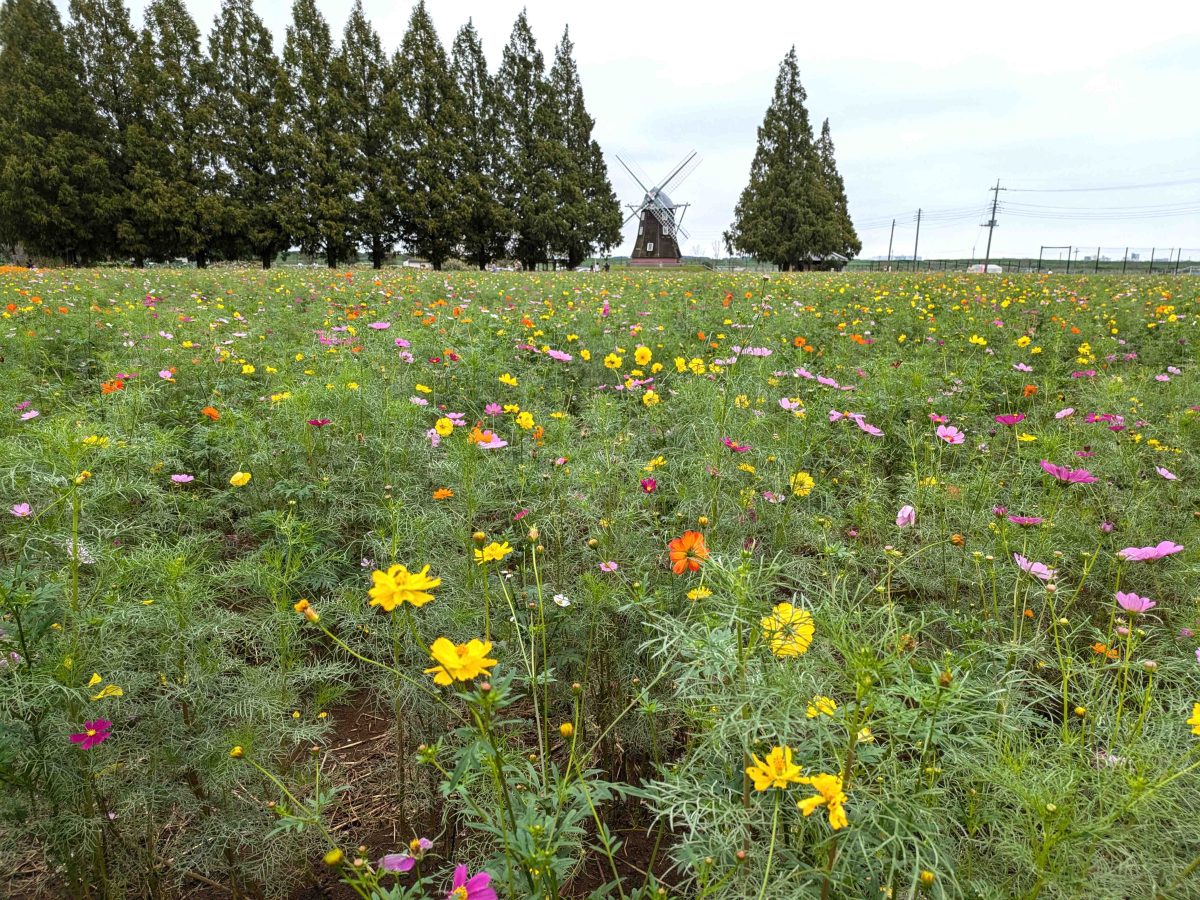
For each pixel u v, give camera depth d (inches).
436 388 187.0
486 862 56.7
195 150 1282.0
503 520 121.0
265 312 315.9
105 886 63.3
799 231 1737.2
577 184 1589.6
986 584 97.7
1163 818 52.3
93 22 1257.4
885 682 55.9
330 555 101.5
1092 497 117.3
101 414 145.6
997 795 53.4
